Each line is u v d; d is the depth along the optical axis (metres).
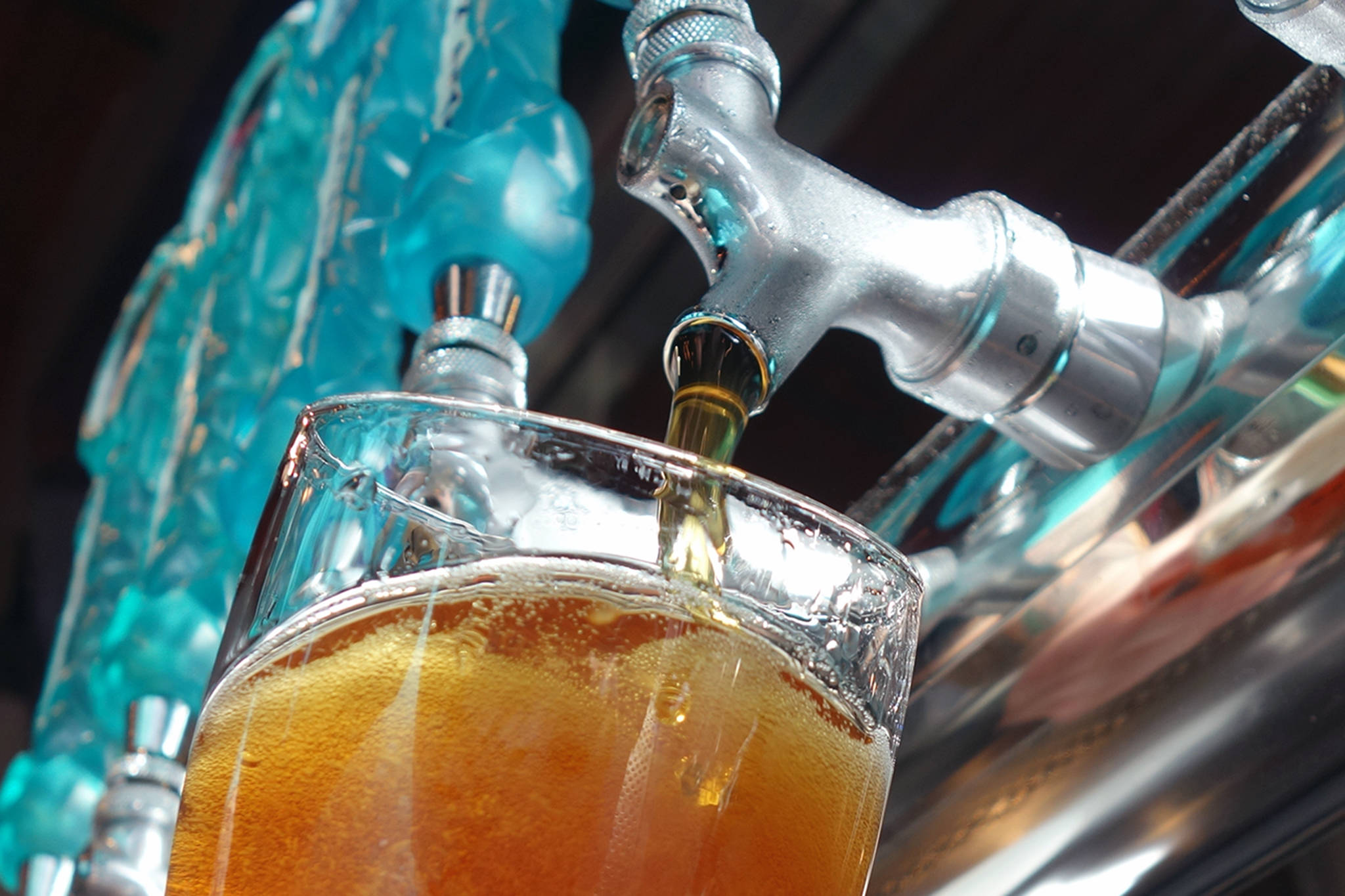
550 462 0.34
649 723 0.33
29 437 1.05
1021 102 0.57
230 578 0.63
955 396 0.41
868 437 0.58
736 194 0.39
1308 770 0.42
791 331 0.39
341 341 0.62
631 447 0.34
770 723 0.34
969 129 0.57
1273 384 0.40
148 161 0.97
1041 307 0.40
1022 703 0.44
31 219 1.01
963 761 0.45
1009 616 0.44
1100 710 0.43
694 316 0.38
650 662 0.33
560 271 0.52
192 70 0.93
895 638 0.36
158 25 0.92
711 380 0.38
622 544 0.34
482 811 0.32
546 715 0.33
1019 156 0.57
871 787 0.35
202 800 0.34
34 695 1.05
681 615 0.33
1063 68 0.56
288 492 0.36
